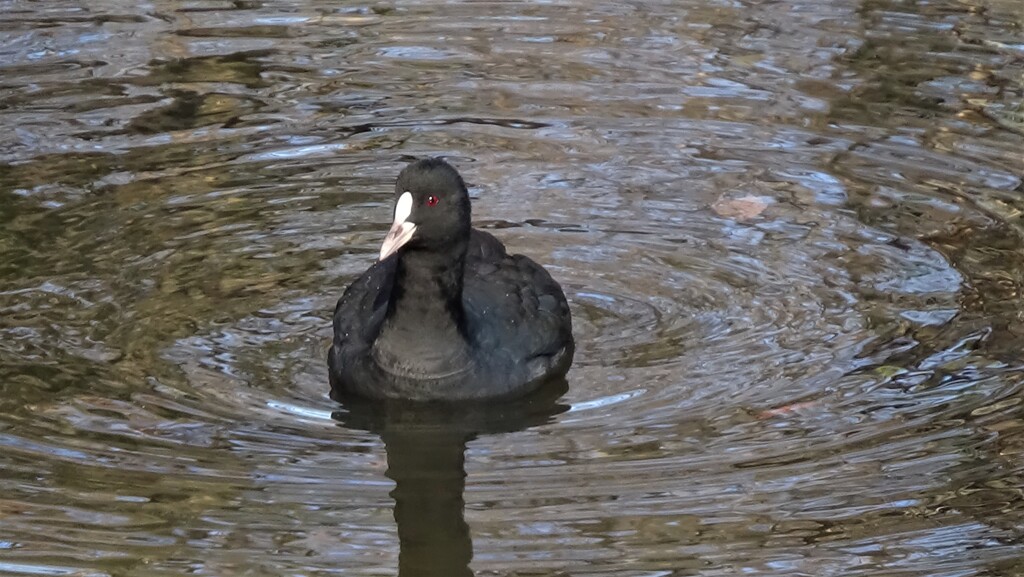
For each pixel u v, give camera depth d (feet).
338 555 30.32
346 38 60.70
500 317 38.58
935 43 59.36
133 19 62.18
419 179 36.22
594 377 38.09
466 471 33.65
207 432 34.94
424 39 60.64
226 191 48.26
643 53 59.11
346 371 37.65
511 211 47.21
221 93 55.42
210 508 31.86
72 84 55.72
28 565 29.60
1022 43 59.11
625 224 46.50
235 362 38.45
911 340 39.50
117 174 49.14
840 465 33.65
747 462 33.83
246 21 62.28
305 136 52.21
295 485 32.86
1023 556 30.30
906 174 49.49
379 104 54.85
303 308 41.39
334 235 45.75
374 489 32.83
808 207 47.47
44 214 46.32
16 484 32.42
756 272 43.52
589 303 41.86
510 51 59.52
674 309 41.52
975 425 35.24
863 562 30.09
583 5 64.28
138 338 39.40
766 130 52.60
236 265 43.73
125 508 31.73
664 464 33.78
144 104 54.34
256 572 29.68
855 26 61.41
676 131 52.65
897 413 35.88
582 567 29.81
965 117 53.26
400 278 36.96
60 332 39.52
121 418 35.35
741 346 39.37
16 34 60.18
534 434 35.45
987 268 43.45
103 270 43.11
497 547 30.60
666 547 30.58
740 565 29.96
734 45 59.67
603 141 52.06
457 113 54.19
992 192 48.06
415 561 30.04
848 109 54.08
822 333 40.01
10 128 52.06
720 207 47.55
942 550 30.53
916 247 44.83
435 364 37.09
